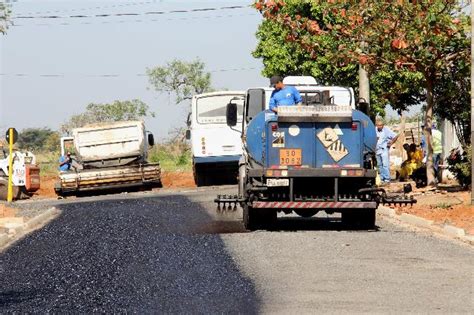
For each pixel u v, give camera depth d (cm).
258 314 1449
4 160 5866
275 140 2681
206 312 1473
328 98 2900
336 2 3853
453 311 1467
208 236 2572
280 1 3931
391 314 1444
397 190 4141
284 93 2775
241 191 2880
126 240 2545
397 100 5272
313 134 2681
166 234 2677
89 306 1561
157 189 6094
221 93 5750
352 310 1473
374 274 1836
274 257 2092
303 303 1535
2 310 1557
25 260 2225
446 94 4225
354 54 3912
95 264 2075
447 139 5622
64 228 3022
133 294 1656
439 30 3656
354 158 2683
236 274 1850
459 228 2534
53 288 1772
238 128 5731
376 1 3744
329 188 2706
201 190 5416
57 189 5784
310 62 6825
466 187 3991
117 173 5756
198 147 5750
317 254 2134
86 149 5959
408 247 2256
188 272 1898
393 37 3750
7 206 4359
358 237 2486
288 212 2836
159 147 11212
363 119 2683
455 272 1859
